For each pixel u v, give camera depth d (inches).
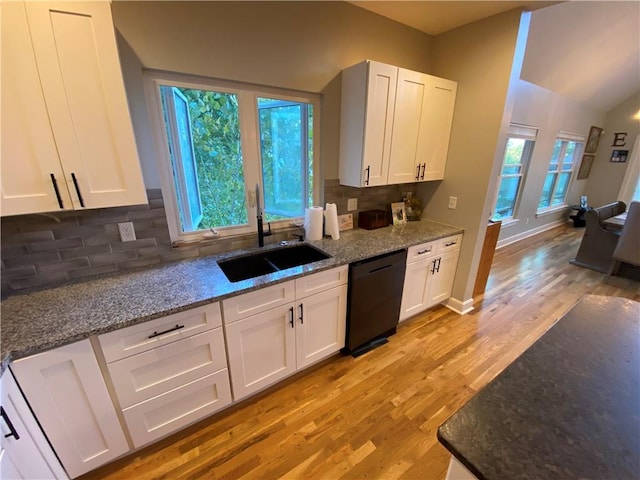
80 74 45.7
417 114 89.7
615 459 23.0
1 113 42.0
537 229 221.8
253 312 62.1
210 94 69.9
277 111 80.0
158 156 65.9
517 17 78.6
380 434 63.4
